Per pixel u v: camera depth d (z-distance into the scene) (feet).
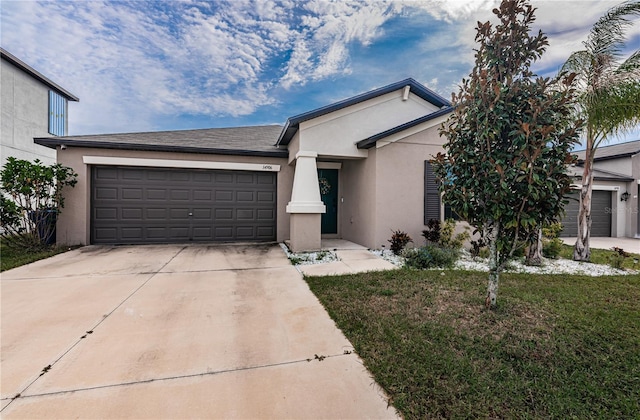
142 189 31.53
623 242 41.78
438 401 8.11
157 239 32.01
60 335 11.59
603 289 17.46
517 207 12.26
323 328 12.48
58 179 27.99
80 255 26.00
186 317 13.47
